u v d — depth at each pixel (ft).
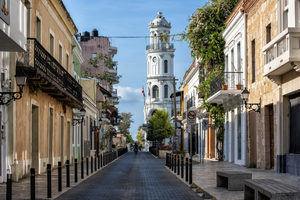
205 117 131.13
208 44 106.83
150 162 119.96
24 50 48.06
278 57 56.18
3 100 53.57
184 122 192.54
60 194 42.68
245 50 83.46
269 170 68.54
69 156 102.37
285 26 62.03
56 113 87.51
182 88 203.62
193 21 107.65
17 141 58.95
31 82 64.90
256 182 31.83
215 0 106.93
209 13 106.73
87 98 128.06
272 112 71.77
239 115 90.27
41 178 62.39
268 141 71.72
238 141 90.94
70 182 55.72
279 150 63.21
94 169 82.48
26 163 63.93
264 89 71.61
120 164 107.24
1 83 53.42
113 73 257.34
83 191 45.44
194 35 107.45
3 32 40.34
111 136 221.46
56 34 87.40
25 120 63.46
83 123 123.13
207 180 55.11
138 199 38.91
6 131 54.90
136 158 159.12
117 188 48.32
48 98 79.82
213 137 126.93
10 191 30.50
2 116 53.93
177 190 46.06
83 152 122.72
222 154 107.14
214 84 100.27
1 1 39.37
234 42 93.09
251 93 80.23
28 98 65.21
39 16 72.43
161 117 268.62
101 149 164.25
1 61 53.06
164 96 342.64
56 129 87.51
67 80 84.58
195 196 41.01
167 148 160.15
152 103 342.44
